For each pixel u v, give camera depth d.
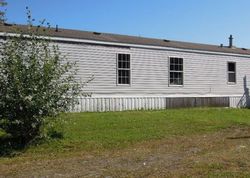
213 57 31.77
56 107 15.41
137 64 27.00
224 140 17.70
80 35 24.64
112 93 25.64
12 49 15.12
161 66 28.34
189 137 18.44
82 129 17.94
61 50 23.20
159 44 28.34
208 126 21.62
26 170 12.01
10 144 15.13
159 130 19.44
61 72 15.84
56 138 16.11
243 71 34.06
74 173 11.54
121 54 26.16
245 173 11.16
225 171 11.44
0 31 19.94
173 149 15.47
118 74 25.98
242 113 27.80
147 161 13.16
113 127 19.03
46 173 11.58
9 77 14.73
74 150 15.12
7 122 15.03
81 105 24.00
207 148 15.66
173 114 24.12
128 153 14.63
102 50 25.19
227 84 32.78
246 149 15.31
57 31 24.38
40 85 15.00
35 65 15.10
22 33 15.55
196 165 12.27
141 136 17.86
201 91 30.88
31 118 14.97
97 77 24.92
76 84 17.69
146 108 27.39
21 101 14.62
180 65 29.52
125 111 25.00
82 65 24.17
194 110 26.97
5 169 12.20
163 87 28.47
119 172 11.57
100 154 14.46
